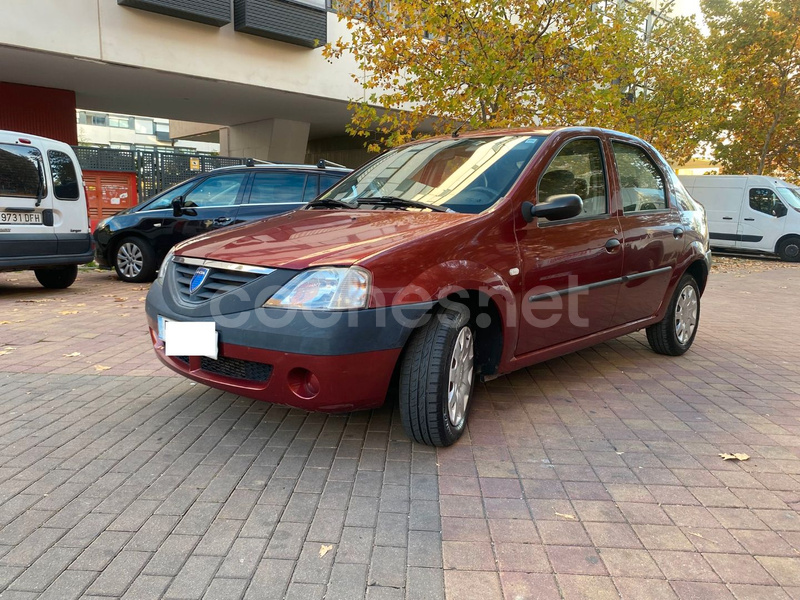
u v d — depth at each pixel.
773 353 5.51
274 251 3.05
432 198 3.71
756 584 2.14
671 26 14.90
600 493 2.78
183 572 2.16
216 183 8.80
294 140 18.69
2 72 12.01
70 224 7.81
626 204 4.41
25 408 3.73
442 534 2.42
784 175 26.52
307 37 13.36
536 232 3.56
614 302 4.25
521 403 3.98
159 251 8.95
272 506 2.61
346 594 2.05
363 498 2.69
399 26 9.93
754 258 18.09
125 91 14.02
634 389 4.32
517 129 4.22
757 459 3.18
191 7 11.51
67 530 2.41
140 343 5.37
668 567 2.23
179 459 3.06
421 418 3.04
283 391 2.85
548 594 2.07
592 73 10.38
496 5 9.45
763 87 20.02
